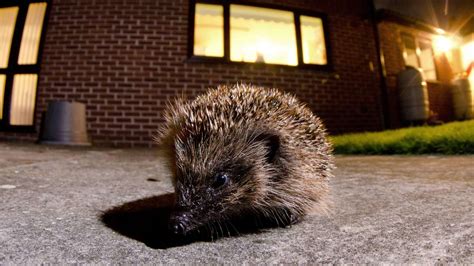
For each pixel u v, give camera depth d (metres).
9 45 3.35
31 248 0.58
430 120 4.15
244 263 0.53
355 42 3.87
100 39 3.13
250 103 0.88
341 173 1.50
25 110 3.19
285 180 0.81
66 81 3.09
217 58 3.27
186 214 0.68
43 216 0.78
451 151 2.00
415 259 0.51
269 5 3.48
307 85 3.51
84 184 1.19
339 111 3.62
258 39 3.53
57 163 1.69
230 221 0.81
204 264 0.52
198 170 0.73
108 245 0.61
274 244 0.62
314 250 0.57
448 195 0.95
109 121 3.05
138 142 3.05
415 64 4.59
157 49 3.16
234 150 0.76
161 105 3.10
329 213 0.83
